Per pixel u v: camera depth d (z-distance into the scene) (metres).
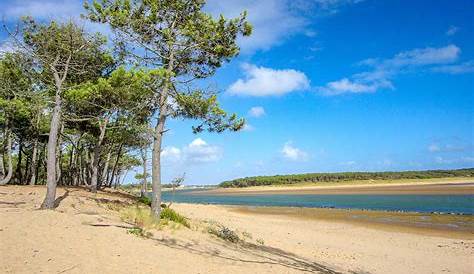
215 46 15.32
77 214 12.41
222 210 38.75
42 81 20.05
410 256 15.49
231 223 23.94
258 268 9.58
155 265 8.12
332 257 14.27
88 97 14.41
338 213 35.53
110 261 7.84
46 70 18.27
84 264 7.38
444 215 31.56
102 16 14.50
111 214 14.38
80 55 17.20
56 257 7.50
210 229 15.20
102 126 24.84
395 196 59.72
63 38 16.08
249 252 12.15
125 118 17.14
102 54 17.89
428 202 45.34
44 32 16.23
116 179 49.16
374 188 91.12
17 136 30.08
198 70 16.11
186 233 12.78
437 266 13.73
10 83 21.11
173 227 13.11
